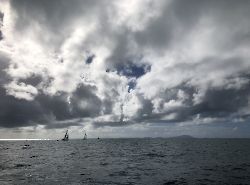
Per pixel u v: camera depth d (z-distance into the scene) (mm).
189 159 50812
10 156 61719
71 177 27938
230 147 106062
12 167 37531
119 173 31188
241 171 32469
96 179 26688
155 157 56750
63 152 79500
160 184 23953
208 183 24266
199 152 73375
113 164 42281
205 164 41312
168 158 53469
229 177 27641
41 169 35188
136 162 45594
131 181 25547
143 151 81062
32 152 79625
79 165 40750
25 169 35031
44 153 74438
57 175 29406
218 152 72938
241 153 68250
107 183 24406
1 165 40281
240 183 24188
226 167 36938
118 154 68188
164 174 30219
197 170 33781
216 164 41156
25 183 24312
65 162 45969
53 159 52719
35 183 24328
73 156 61469
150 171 33062
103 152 78250
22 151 85688
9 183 24344
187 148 99000
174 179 26625
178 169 34969
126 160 49594
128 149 96312
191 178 27172
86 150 91312
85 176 28719
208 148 98125
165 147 110125
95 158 55250
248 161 46094
